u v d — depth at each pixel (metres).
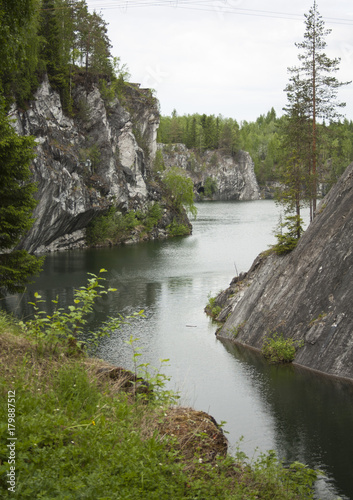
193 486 6.12
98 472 5.43
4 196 19.73
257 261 38.31
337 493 13.13
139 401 8.18
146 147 106.81
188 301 40.69
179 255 68.06
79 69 88.94
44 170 69.06
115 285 47.19
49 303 37.94
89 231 81.62
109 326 9.89
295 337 26.72
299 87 43.03
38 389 7.21
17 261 20.61
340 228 27.67
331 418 18.64
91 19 85.69
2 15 12.52
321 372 24.14
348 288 25.34
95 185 83.69
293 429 17.58
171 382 22.44
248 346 28.88
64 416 6.43
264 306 29.95
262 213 140.75
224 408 19.61
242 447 15.93
